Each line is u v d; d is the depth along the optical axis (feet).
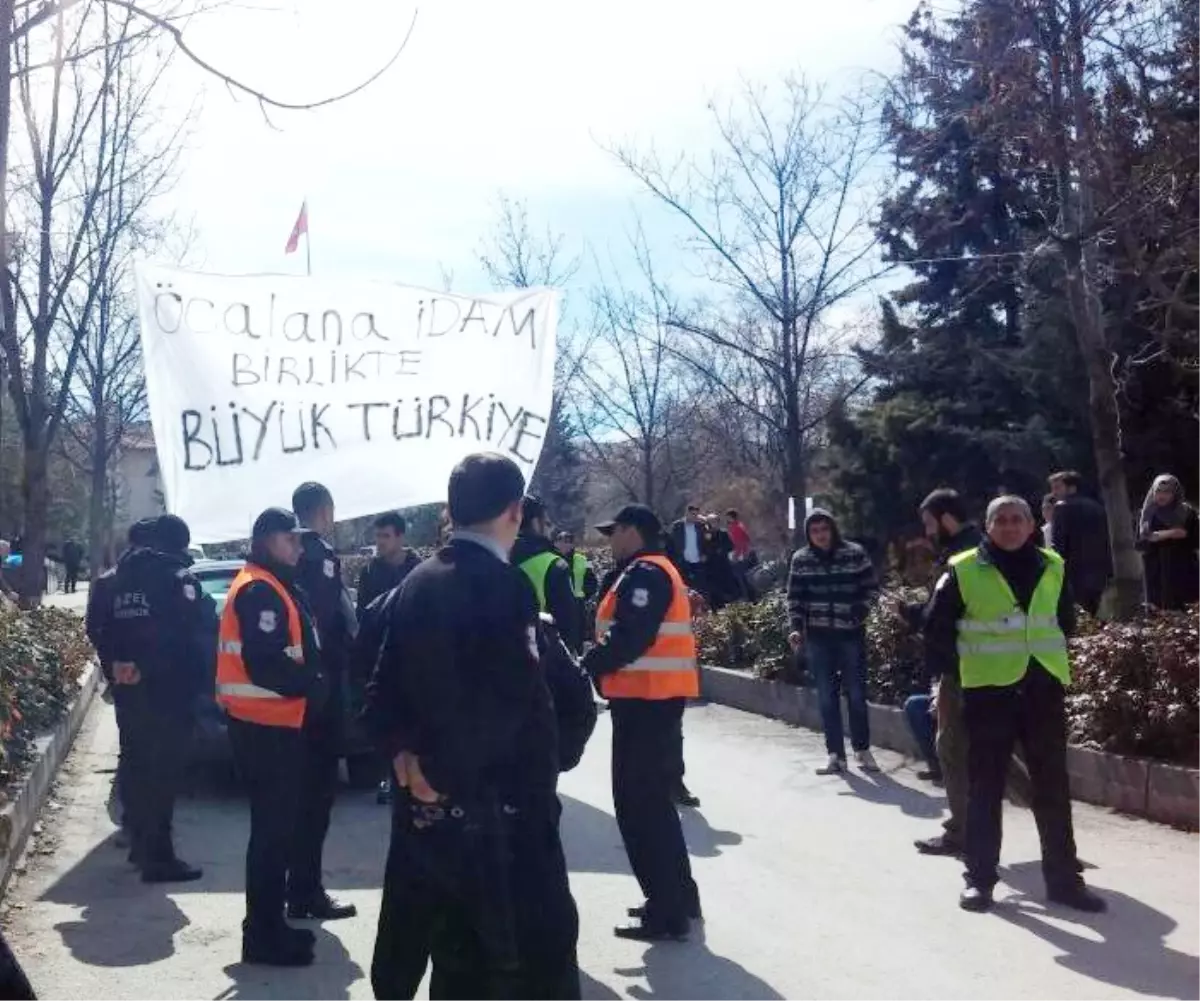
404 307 29.37
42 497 52.31
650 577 21.42
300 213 36.99
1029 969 20.17
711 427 99.96
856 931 22.13
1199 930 21.84
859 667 36.47
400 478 28.81
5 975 10.34
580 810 31.78
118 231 53.52
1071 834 23.36
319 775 23.24
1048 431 72.95
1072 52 40.63
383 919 14.42
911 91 51.65
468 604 14.14
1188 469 70.13
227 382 27.96
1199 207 42.16
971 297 70.95
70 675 44.27
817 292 62.08
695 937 21.90
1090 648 32.53
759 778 35.50
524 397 29.84
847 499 82.84
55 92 44.50
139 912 23.68
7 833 21.08
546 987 14.11
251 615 20.63
